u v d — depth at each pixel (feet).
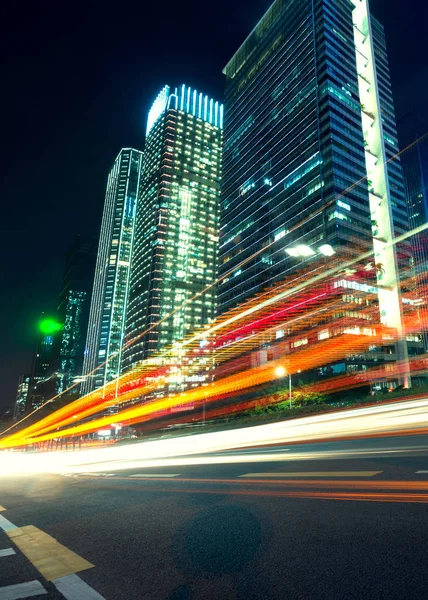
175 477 33.45
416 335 353.72
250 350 407.44
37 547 16.22
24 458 114.21
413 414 72.95
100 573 12.81
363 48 434.71
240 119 532.32
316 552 12.92
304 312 349.61
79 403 515.91
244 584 11.10
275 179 434.30
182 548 14.61
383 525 14.89
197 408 324.19
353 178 364.38
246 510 19.17
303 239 374.02
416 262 488.85
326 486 22.84
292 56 445.78
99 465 62.59
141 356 636.48
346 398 193.57
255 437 78.89
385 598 9.60
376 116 408.67
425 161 565.12
